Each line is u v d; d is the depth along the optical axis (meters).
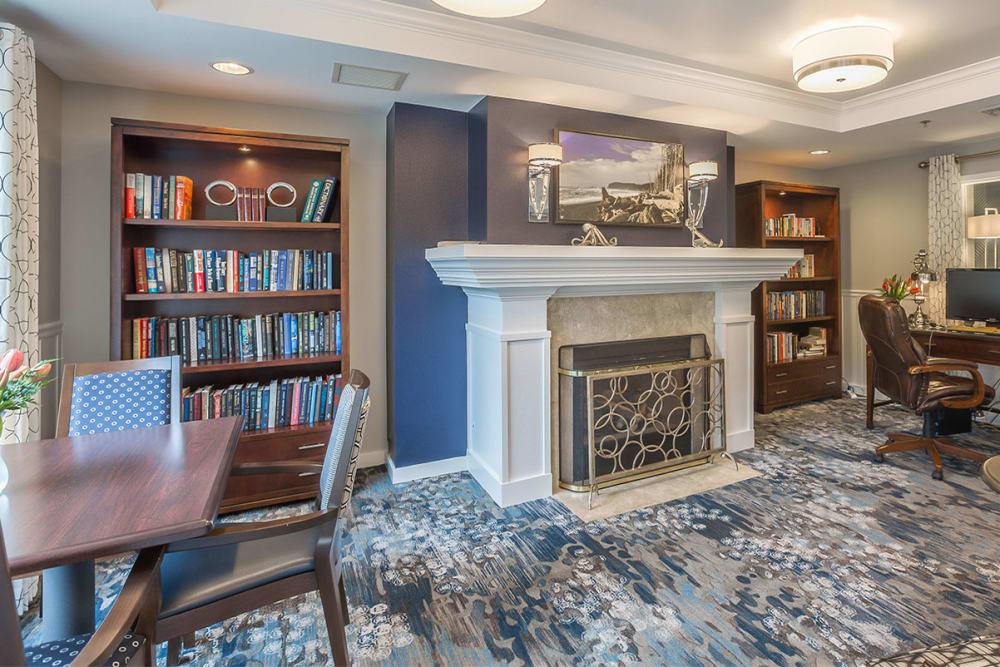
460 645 1.70
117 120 2.38
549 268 2.61
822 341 4.86
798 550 2.24
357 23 2.25
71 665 0.90
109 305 2.65
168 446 1.57
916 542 2.29
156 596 1.19
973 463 3.22
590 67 2.79
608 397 3.02
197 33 2.10
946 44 2.75
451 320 3.17
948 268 4.18
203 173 2.80
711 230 3.64
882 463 3.25
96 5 1.88
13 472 1.36
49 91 2.43
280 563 1.37
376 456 3.32
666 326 3.28
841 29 2.52
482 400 2.98
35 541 1.00
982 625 1.74
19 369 1.26
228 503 2.63
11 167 1.86
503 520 2.57
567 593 1.96
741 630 1.74
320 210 2.85
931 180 4.29
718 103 3.20
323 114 3.08
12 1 1.84
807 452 3.46
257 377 2.97
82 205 2.59
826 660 1.60
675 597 1.93
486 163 2.89
